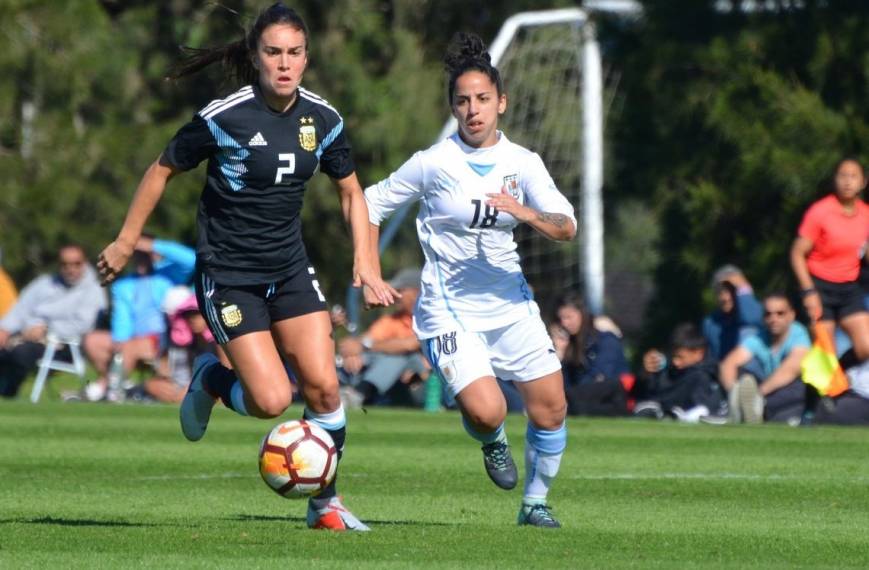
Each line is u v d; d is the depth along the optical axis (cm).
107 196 11200
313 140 2425
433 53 13738
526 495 2670
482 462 3991
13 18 10856
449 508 2944
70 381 9144
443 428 5259
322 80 12475
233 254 2420
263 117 2386
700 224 8894
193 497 3092
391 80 12581
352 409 6475
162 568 2011
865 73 8400
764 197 8744
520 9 14125
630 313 16400
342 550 2219
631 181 9450
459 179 2636
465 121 2634
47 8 11056
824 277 5438
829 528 2636
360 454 4225
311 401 2475
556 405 2634
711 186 8769
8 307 7350
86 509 2838
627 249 13838
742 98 8650
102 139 11212
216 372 2577
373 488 3322
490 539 2388
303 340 2458
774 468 3844
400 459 4075
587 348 5962
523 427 5316
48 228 10869
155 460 3962
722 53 8850
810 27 8631
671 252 9231
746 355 5750
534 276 10888
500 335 2645
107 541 2295
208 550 2202
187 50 2548
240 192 2400
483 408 2592
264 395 2392
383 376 6562
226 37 12138
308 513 2538
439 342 2655
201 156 2402
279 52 2344
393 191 2656
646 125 9288
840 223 5375
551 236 2527
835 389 5519
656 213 9362
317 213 12694
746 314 5844
